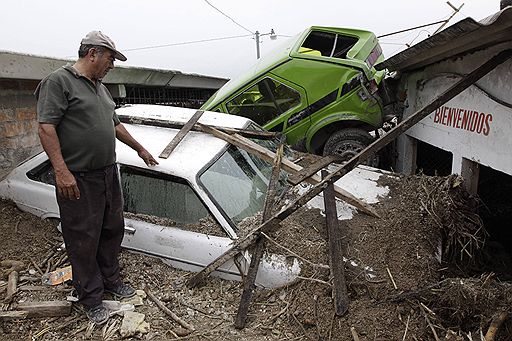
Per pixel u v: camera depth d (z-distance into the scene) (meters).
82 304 2.96
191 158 3.50
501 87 3.71
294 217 3.53
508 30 3.08
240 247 3.11
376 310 2.84
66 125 2.62
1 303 3.00
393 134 3.25
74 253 2.83
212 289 3.22
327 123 6.38
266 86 6.51
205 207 3.30
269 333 2.82
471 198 4.06
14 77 4.18
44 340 2.74
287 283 3.08
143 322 2.88
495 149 3.81
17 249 3.54
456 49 4.26
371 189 4.11
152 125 4.13
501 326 2.68
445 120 4.95
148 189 3.49
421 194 3.94
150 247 3.46
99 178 2.81
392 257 3.26
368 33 7.14
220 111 6.71
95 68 2.67
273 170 3.78
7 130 4.46
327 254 3.18
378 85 6.62
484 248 4.27
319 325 2.81
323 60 6.32
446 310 2.88
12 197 3.89
